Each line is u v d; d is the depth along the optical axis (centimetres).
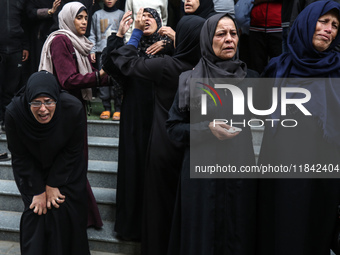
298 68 202
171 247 223
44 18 423
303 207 201
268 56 423
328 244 206
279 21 376
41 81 208
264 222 210
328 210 204
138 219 274
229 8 369
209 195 205
